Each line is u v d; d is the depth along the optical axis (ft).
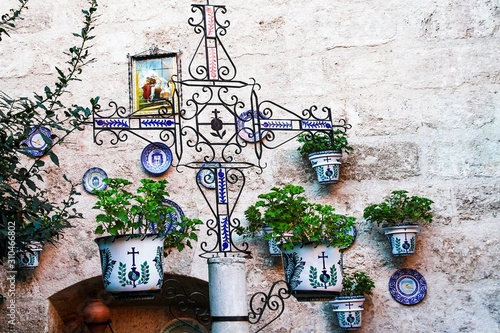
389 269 18.13
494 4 19.75
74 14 19.31
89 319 18.54
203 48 19.25
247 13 19.52
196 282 18.15
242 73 19.19
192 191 18.35
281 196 14.03
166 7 19.40
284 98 19.08
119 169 18.43
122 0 19.40
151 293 12.20
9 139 12.30
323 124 14.02
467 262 18.25
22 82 18.93
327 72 19.26
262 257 18.13
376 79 19.25
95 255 17.94
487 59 19.47
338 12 19.58
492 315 17.95
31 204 12.50
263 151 18.75
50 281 17.80
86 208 18.15
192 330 19.26
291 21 19.51
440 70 19.36
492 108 19.19
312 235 12.89
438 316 17.92
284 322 17.78
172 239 13.70
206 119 18.88
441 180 18.74
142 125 12.96
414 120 19.04
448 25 19.61
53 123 12.91
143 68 19.08
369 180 18.67
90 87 18.90
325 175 17.97
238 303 11.78
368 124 18.99
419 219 18.22
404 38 19.51
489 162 18.88
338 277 12.91
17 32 19.13
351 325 17.28
